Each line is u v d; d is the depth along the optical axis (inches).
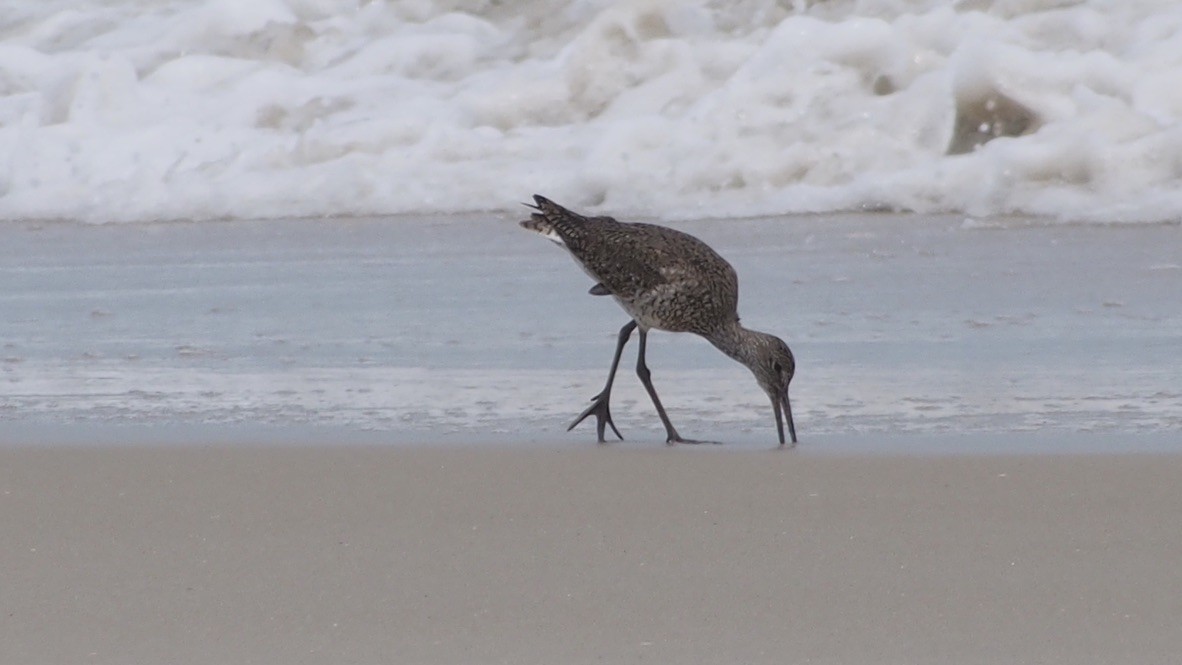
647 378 407.2
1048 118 753.6
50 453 364.8
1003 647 231.5
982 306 517.0
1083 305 513.0
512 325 513.7
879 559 274.8
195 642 238.1
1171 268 562.6
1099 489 319.3
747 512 309.0
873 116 784.3
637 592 258.8
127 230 737.6
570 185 749.9
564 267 603.5
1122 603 249.1
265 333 506.3
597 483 335.9
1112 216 659.4
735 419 411.8
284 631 242.2
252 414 406.3
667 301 417.4
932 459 349.4
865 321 502.6
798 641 235.3
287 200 766.5
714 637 237.5
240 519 307.0
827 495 320.8
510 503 319.3
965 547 280.8
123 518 307.9
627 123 796.6
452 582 265.1
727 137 779.4
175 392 431.8
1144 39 794.2
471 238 673.6
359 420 400.2
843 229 666.8
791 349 471.8
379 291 567.8
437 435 384.8
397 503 319.0
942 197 699.4
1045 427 377.1
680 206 723.4
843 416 400.8
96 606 254.5
